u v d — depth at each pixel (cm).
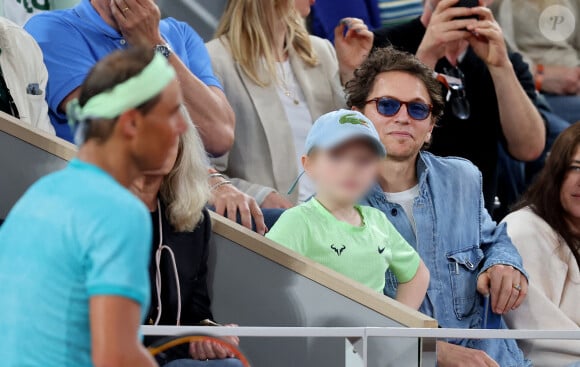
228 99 1439
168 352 820
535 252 1338
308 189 1440
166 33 1383
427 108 1230
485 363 948
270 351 936
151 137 620
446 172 1272
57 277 591
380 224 1170
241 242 1083
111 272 581
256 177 1429
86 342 595
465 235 1256
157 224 1022
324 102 1494
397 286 1172
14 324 591
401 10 1747
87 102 616
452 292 1234
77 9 1307
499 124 1596
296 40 1501
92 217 592
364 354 881
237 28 1452
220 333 849
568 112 1853
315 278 1059
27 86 1206
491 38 1537
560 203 1350
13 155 1116
